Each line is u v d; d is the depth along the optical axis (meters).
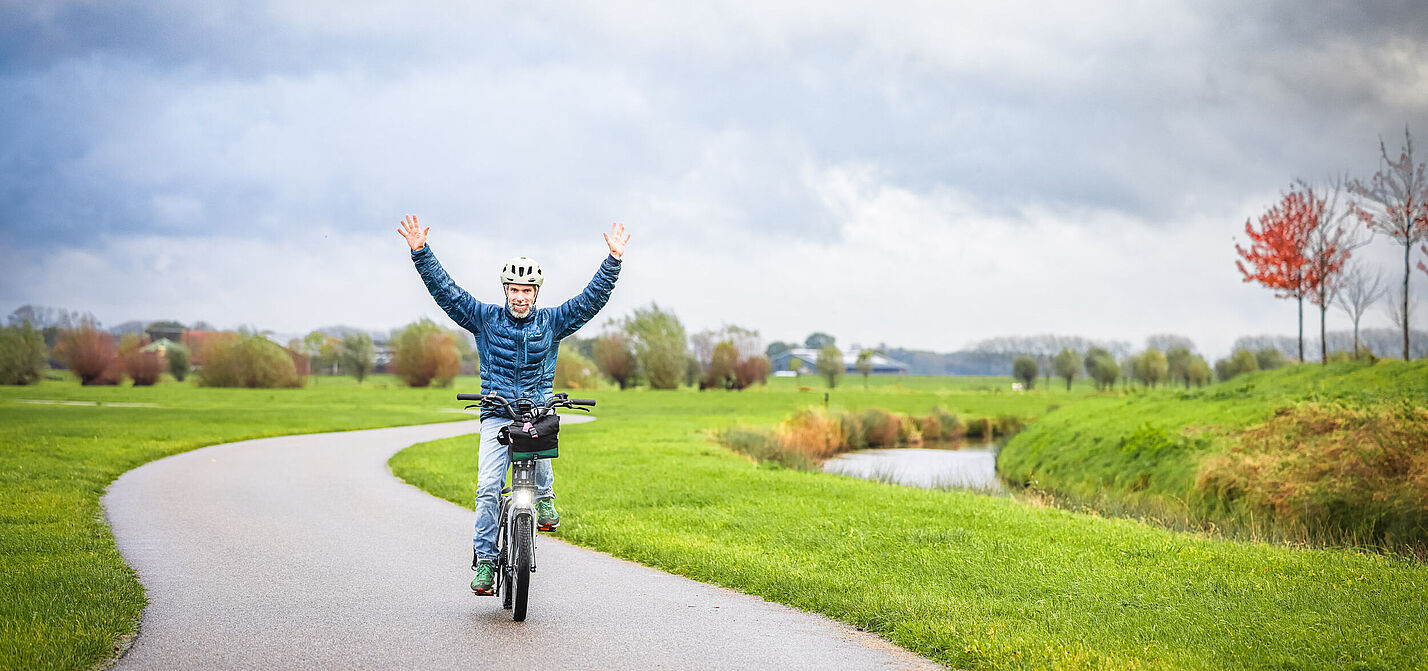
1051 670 5.21
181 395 67.06
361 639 5.80
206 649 5.52
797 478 16.33
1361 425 18.11
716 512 11.94
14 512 10.97
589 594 7.28
